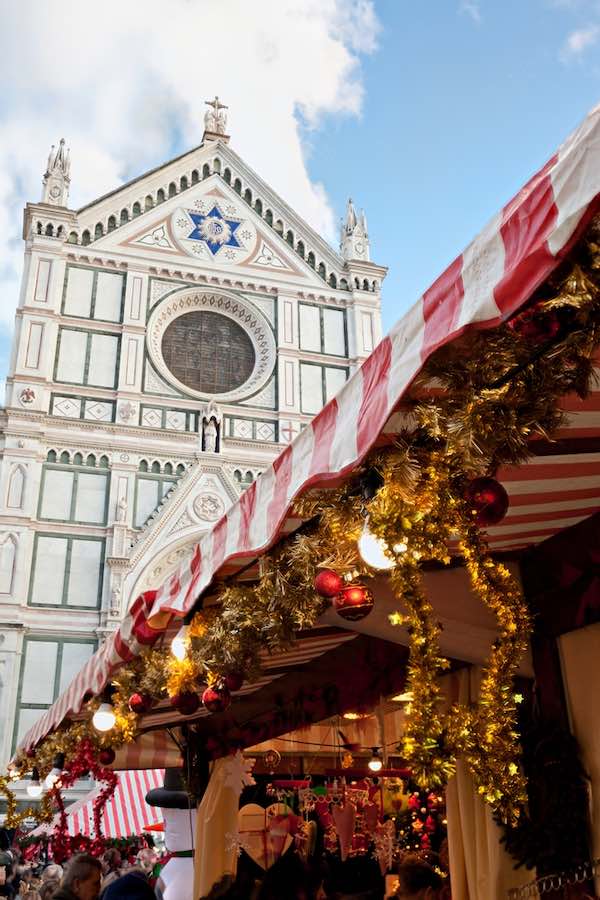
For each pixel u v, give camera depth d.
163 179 37.59
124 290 35.03
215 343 36.16
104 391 33.00
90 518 30.98
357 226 40.47
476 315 2.89
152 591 7.13
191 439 33.25
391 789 9.84
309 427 4.43
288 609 5.38
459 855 6.78
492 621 6.04
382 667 7.56
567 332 3.03
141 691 7.77
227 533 5.47
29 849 20.98
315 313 37.78
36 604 29.12
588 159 2.49
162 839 25.77
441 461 3.77
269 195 39.16
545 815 5.25
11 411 30.98
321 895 6.73
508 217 2.90
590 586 5.49
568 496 5.28
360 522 4.30
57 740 11.13
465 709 3.74
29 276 33.44
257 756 12.59
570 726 5.61
